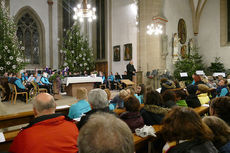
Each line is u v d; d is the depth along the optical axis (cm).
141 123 277
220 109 231
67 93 1066
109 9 1703
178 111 158
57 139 166
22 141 160
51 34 2028
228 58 1608
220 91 586
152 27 1376
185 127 145
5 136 242
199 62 1719
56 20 2056
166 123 159
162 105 315
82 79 1012
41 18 1981
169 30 1477
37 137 160
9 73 1190
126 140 75
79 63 1731
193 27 1825
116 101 456
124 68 1566
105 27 1745
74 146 175
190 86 448
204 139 144
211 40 1723
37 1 1956
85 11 1003
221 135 176
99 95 255
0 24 1330
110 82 1473
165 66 1399
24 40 1908
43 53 1989
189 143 143
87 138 75
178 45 1588
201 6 1748
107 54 1728
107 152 70
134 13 1480
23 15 1905
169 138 154
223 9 1639
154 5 1380
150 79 1298
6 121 286
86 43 1802
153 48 1373
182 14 1664
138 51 1442
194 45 1817
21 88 816
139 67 1427
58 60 2062
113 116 86
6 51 1267
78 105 332
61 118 179
